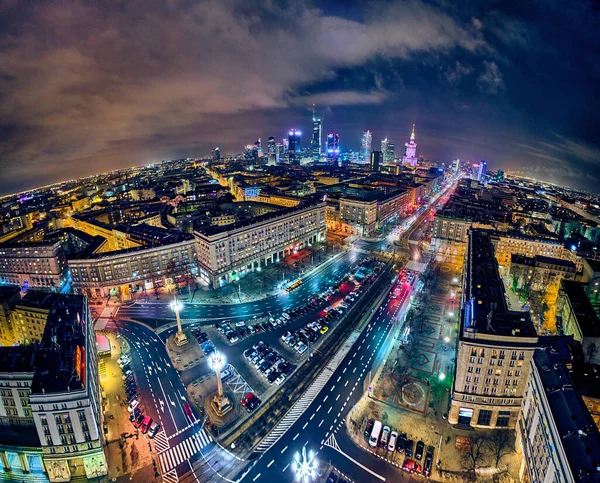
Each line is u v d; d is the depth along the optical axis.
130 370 126.38
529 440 85.56
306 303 173.62
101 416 101.56
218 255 188.62
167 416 107.00
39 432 84.44
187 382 120.88
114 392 117.19
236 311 167.38
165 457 93.94
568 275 180.12
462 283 174.88
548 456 72.19
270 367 126.88
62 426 84.94
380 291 185.75
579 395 78.12
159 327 155.25
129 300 181.50
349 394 114.62
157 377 123.62
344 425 103.00
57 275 193.75
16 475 91.56
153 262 193.62
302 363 130.25
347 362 130.00
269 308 169.62
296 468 84.69
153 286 195.12
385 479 87.19
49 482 89.56
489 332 95.31
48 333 107.12
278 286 192.88
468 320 106.62
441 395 113.31
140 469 90.88
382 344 139.88
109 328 155.75
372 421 102.88
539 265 183.88
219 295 183.75
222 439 99.00
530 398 90.44
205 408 109.69
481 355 95.62
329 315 159.62
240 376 123.56
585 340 122.62
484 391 98.44
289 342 141.12
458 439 97.75
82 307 125.06
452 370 124.38
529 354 93.19
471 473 88.25
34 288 196.62
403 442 96.31
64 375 88.75
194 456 94.00
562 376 83.81
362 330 150.00
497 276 142.88
